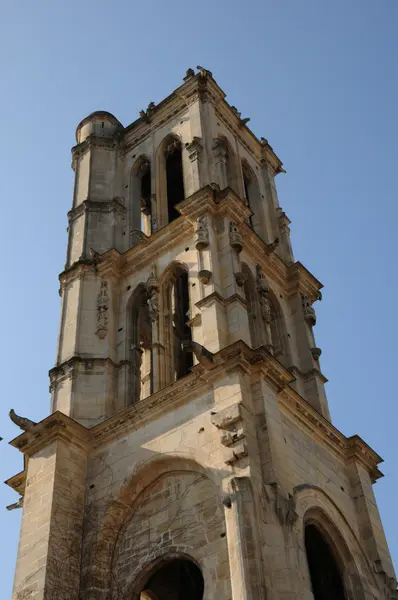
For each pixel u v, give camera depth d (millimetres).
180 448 36188
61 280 49062
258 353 36719
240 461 33656
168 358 42812
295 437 38344
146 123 56875
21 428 39812
